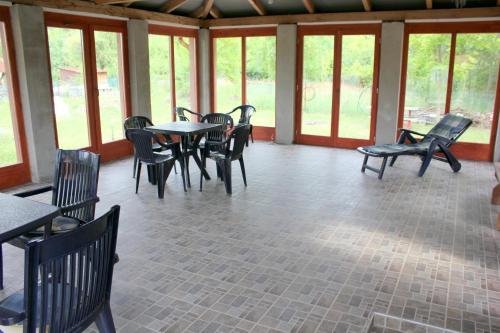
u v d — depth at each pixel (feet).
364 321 9.14
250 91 30.76
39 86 19.22
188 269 11.43
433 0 24.08
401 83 26.12
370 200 17.33
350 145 28.12
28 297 5.62
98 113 23.57
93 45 22.70
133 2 24.63
